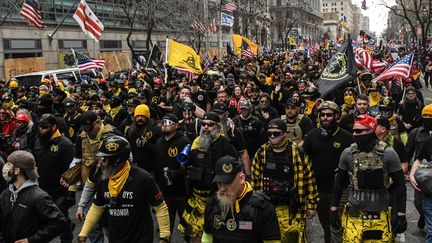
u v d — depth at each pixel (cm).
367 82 1134
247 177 634
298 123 704
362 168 446
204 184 535
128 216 416
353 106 813
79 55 1870
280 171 495
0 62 2592
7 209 404
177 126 575
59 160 591
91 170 472
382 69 1436
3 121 871
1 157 567
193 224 541
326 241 573
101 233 578
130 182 414
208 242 353
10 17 2627
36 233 396
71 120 912
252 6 5841
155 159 588
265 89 1359
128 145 415
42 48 2952
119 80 1570
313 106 873
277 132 482
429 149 550
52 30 3039
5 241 410
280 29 7506
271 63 2666
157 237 660
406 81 1203
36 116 934
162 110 1076
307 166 499
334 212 482
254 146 745
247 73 1482
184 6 3547
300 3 10469
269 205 339
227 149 544
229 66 2316
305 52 4209
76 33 3294
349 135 551
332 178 554
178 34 4019
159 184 586
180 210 589
